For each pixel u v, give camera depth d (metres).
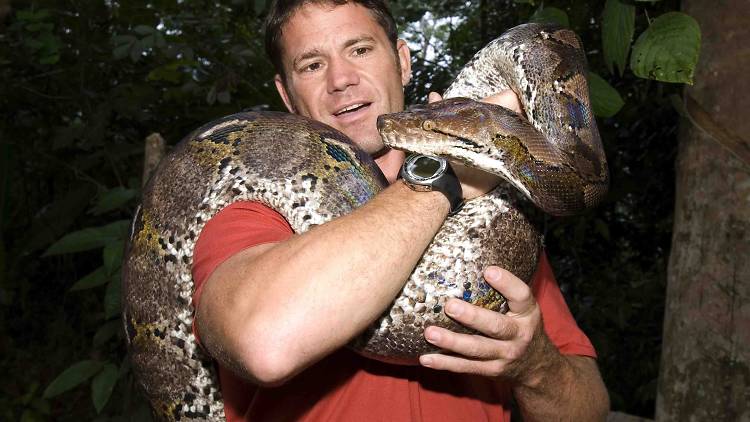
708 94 0.87
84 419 2.26
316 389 0.66
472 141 0.70
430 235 0.56
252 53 1.93
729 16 0.86
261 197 0.71
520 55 0.81
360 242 0.52
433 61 2.14
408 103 2.12
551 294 0.85
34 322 2.63
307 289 0.49
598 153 0.76
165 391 0.77
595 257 2.28
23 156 2.31
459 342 0.62
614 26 0.74
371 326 0.65
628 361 2.16
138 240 0.78
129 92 2.02
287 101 0.94
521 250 0.72
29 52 1.99
